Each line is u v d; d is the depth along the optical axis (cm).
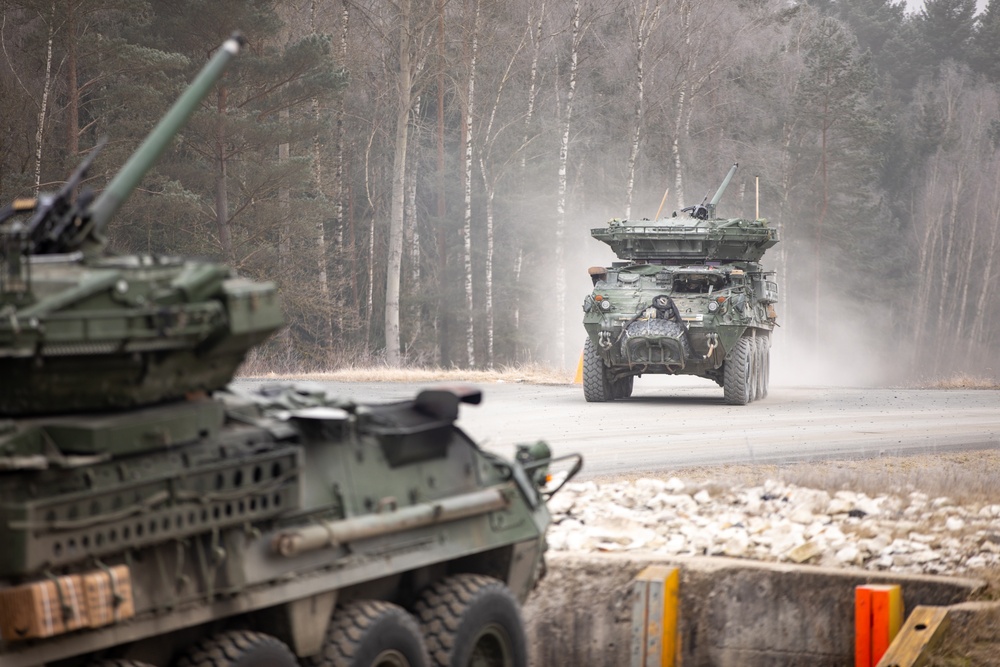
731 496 2102
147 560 946
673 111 9544
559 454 2641
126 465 930
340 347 9181
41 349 888
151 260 1003
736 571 1634
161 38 6681
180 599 963
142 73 6391
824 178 11225
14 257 905
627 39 9119
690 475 2348
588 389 4216
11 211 1024
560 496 2092
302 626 1077
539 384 5197
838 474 2244
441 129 8800
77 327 893
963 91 16300
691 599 1639
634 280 4250
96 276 919
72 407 949
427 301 9719
